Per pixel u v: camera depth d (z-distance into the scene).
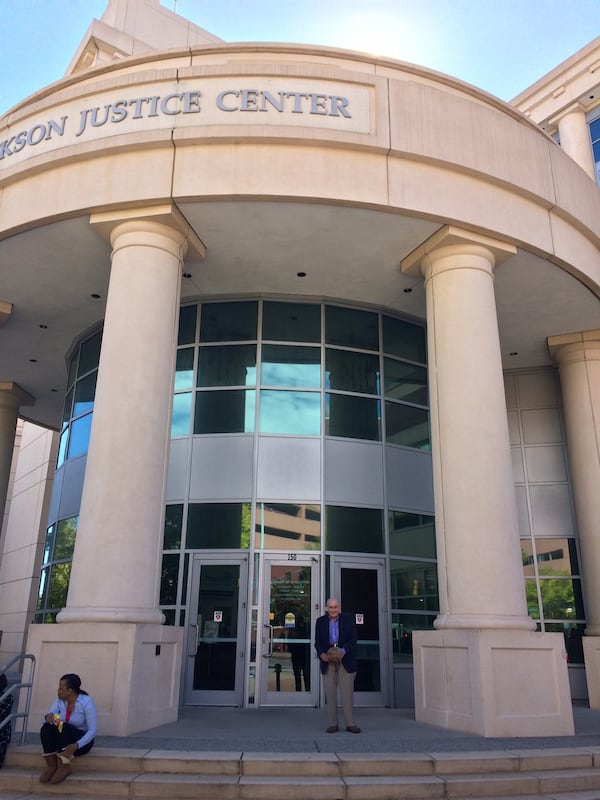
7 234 11.54
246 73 11.10
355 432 13.55
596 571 14.14
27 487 27.66
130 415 9.87
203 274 12.98
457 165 11.27
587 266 12.90
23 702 10.34
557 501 16.09
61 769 6.63
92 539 9.36
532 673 9.15
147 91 11.20
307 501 12.76
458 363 10.89
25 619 24.59
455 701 9.29
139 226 10.79
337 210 10.92
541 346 15.79
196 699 11.56
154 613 9.32
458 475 10.40
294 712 10.93
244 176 10.60
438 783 6.61
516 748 7.71
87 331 15.48
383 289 13.59
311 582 12.30
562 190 12.52
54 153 11.09
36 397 20.03
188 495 12.78
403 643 12.65
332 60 11.81
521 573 10.06
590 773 7.05
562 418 16.58
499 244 11.62
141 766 6.88
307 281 13.29
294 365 13.64
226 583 12.23
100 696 8.39
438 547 10.55
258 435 12.98
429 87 11.50
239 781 6.55
